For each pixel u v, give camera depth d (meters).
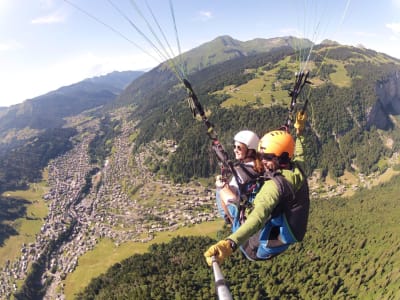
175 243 126.00
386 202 144.75
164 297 81.56
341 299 78.25
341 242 105.81
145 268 104.00
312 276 88.38
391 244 93.50
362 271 85.25
